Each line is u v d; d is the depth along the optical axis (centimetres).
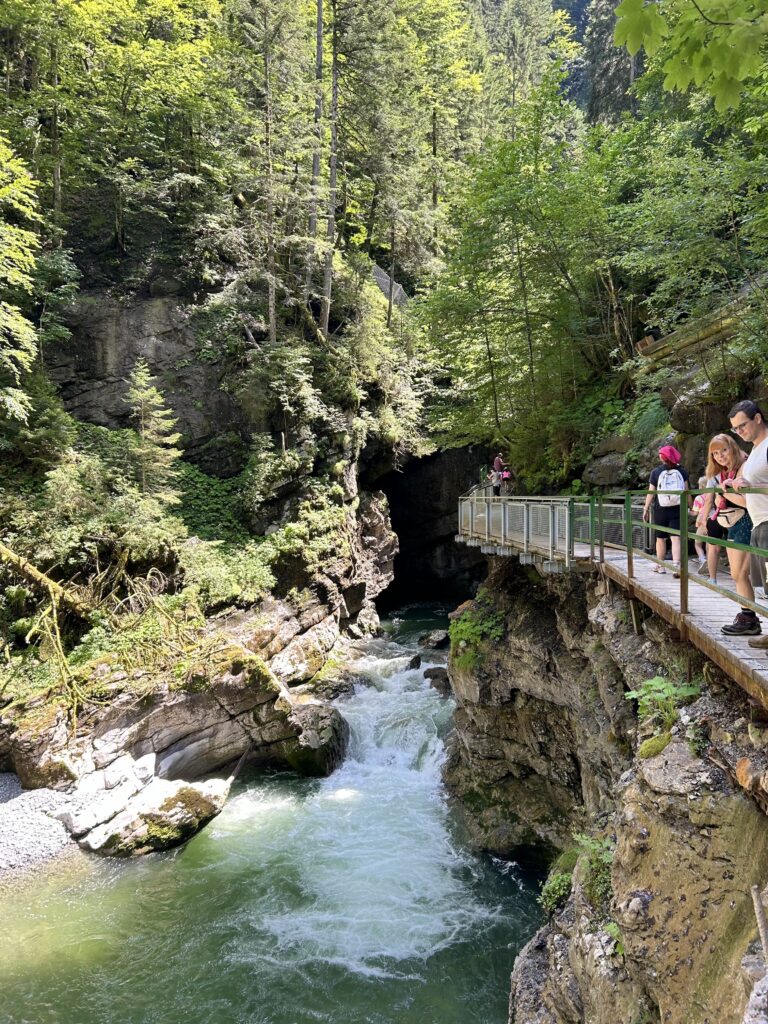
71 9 2317
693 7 289
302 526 2078
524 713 1138
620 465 1263
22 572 1562
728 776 393
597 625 847
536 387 1608
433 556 3147
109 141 2517
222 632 1655
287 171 2586
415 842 1197
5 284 1836
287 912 1021
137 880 1111
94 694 1369
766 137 1016
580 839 586
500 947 934
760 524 427
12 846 1130
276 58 2362
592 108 2992
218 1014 831
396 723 1583
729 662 415
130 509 1780
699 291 1095
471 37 4322
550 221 1439
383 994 859
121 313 2258
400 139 2634
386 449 2623
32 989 870
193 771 1432
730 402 1023
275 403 2225
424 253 2830
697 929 361
